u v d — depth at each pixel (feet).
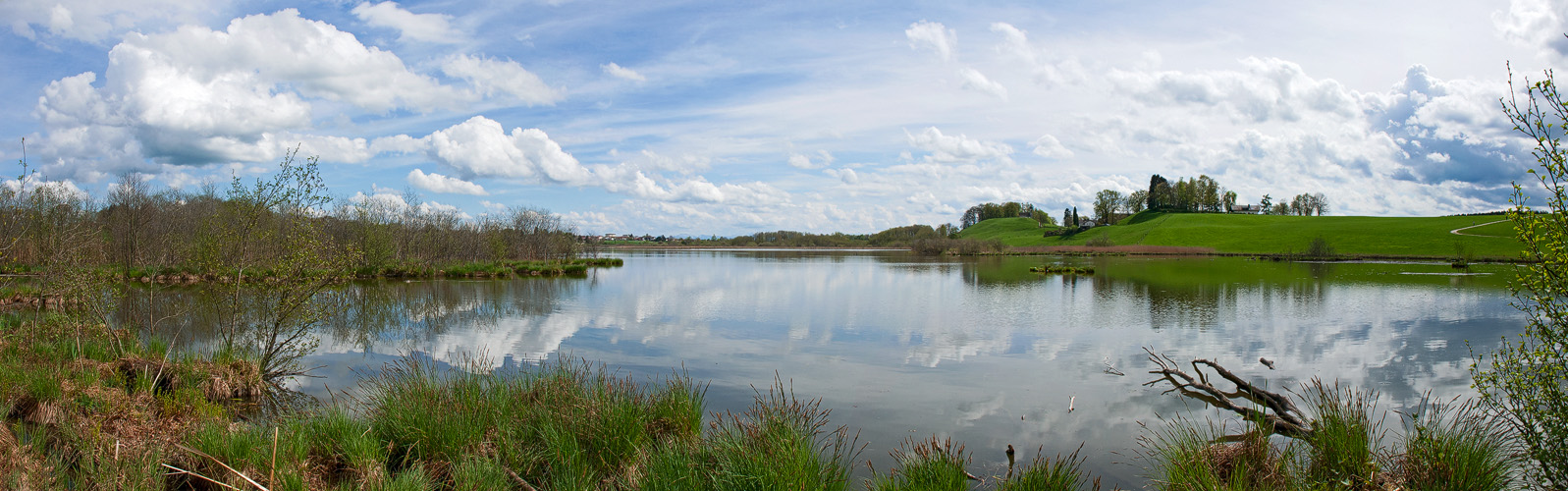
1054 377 41.34
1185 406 34.63
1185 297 93.50
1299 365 44.86
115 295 41.42
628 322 65.46
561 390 27.91
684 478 20.39
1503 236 266.77
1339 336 57.11
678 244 508.53
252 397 34.45
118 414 27.43
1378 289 104.73
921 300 88.22
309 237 39.45
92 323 38.58
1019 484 20.84
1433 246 255.50
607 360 45.91
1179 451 22.81
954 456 24.07
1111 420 32.09
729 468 20.77
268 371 38.32
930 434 29.94
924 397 36.47
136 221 94.07
